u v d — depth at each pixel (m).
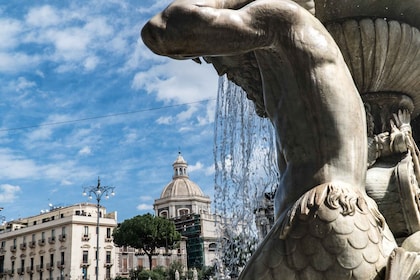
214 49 1.39
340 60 1.46
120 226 50.00
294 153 1.45
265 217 3.49
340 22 2.07
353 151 1.39
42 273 60.47
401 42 2.06
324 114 1.39
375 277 1.27
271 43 1.44
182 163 71.00
